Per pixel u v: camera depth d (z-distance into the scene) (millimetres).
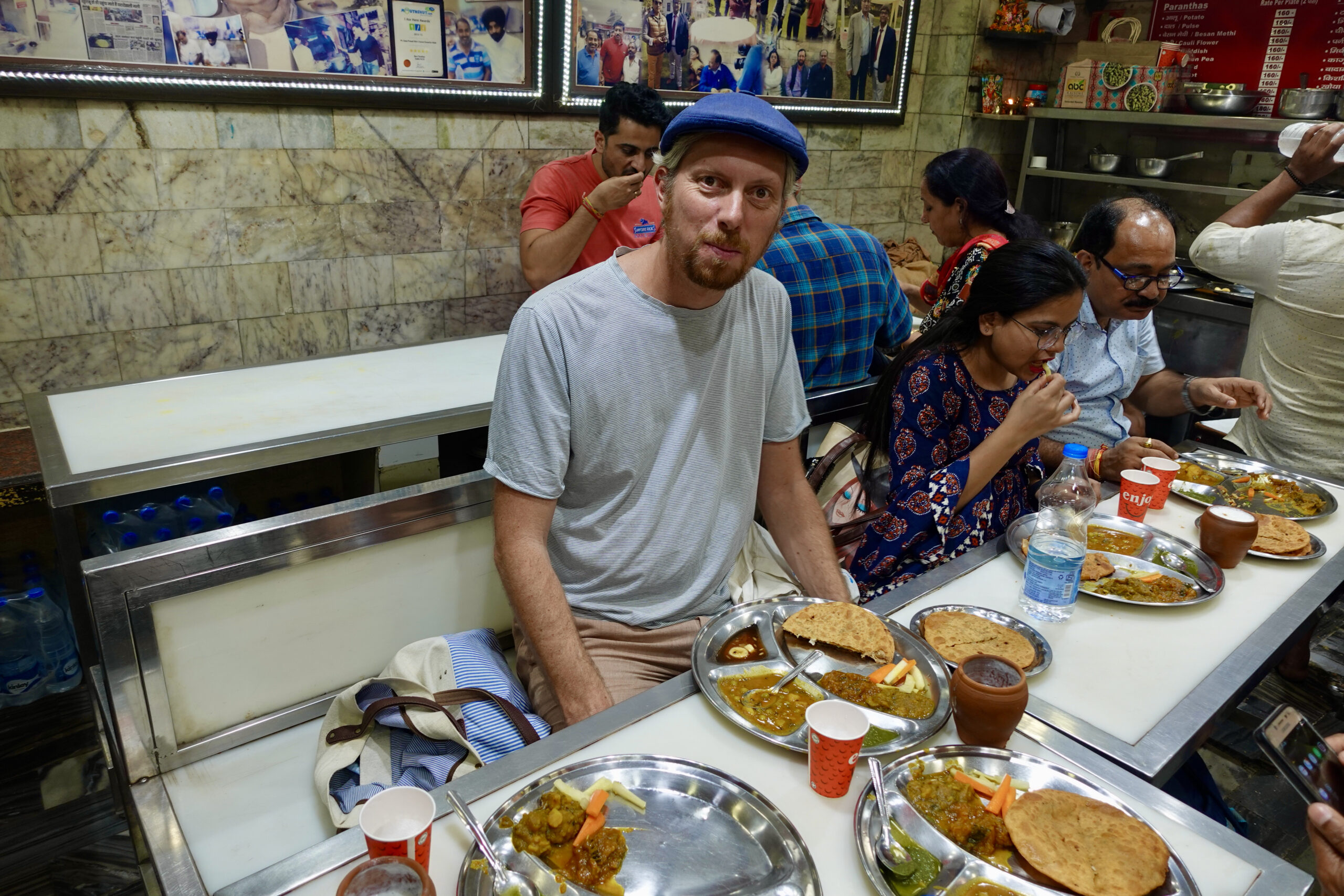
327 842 905
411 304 3354
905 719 1115
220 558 1382
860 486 1908
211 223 2854
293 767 1469
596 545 1455
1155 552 1636
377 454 1997
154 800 1360
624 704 1140
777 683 1194
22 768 2197
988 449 1661
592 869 881
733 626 1326
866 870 871
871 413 1928
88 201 2633
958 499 1662
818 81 4289
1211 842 950
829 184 4613
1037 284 1582
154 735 1407
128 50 2559
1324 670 2676
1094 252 2072
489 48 3209
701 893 865
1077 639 1343
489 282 3523
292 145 2924
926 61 4750
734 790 972
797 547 1614
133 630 1337
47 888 1848
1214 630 1381
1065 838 907
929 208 2574
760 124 1154
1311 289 2234
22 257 2582
